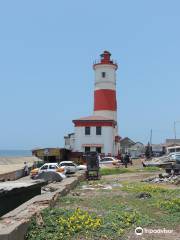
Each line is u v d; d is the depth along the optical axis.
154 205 17.17
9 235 9.02
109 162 62.53
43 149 67.56
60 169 43.59
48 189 20.80
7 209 15.38
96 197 20.44
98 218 12.79
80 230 11.38
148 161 61.25
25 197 16.64
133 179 36.97
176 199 18.14
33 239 10.33
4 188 15.40
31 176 47.53
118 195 21.44
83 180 36.56
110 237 11.10
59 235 10.73
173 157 57.81
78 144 76.12
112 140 76.31
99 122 75.81
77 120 76.19
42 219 11.94
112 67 80.06
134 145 122.56
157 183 31.53
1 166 60.06
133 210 15.54
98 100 79.75
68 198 19.09
